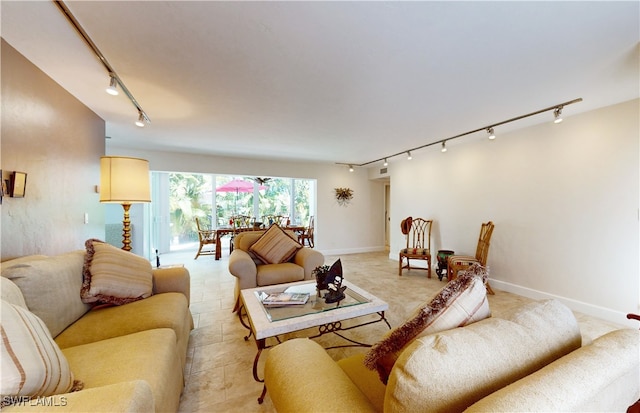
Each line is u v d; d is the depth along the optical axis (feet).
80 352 3.90
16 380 2.31
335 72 6.17
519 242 10.77
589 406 1.83
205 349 6.67
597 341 2.48
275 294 6.66
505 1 4.01
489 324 2.51
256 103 7.99
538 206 10.14
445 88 7.00
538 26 4.57
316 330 7.72
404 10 4.21
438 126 10.25
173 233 22.13
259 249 10.13
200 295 10.86
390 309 9.32
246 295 6.81
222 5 4.12
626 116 7.91
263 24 4.56
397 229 18.06
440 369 1.95
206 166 16.26
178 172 15.61
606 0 3.98
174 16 4.35
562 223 9.44
